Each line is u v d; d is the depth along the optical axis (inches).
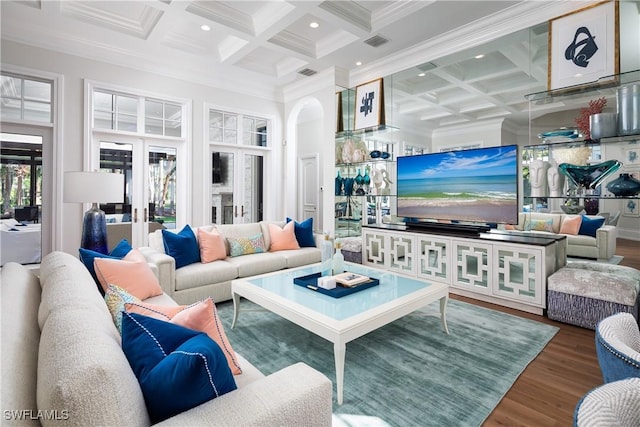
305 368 43.6
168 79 179.6
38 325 45.8
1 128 137.6
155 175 179.3
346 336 71.7
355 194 198.2
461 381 77.4
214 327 51.3
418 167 167.0
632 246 109.7
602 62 111.9
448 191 155.7
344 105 195.0
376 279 104.1
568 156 122.9
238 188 214.5
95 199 109.6
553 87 122.1
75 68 150.6
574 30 117.6
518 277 125.5
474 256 138.8
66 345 32.4
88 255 85.3
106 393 28.2
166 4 123.0
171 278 118.6
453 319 116.0
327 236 112.3
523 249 123.0
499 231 142.6
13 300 48.7
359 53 168.1
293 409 36.6
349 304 86.0
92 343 32.7
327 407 40.2
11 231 140.2
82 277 59.4
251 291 98.9
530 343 96.7
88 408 27.2
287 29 154.9
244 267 139.8
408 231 161.8
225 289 133.3
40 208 145.3
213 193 202.7
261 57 184.7
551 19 123.0
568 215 123.3
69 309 41.7
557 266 125.9
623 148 111.3
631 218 109.9
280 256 154.9
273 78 203.8
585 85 115.7
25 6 125.0
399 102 175.0
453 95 155.0
